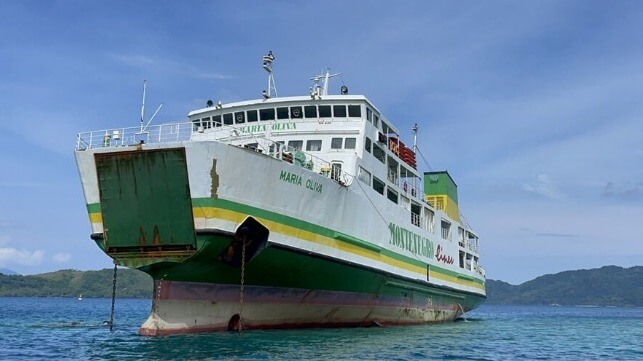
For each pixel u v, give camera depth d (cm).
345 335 2550
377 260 2927
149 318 2244
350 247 2675
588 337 3838
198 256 2098
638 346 3173
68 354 2006
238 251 2198
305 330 2645
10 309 7431
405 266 3297
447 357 2111
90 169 2188
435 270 3844
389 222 3114
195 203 2045
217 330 2325
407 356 2034
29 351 2112
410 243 3412
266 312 2450
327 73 3134
